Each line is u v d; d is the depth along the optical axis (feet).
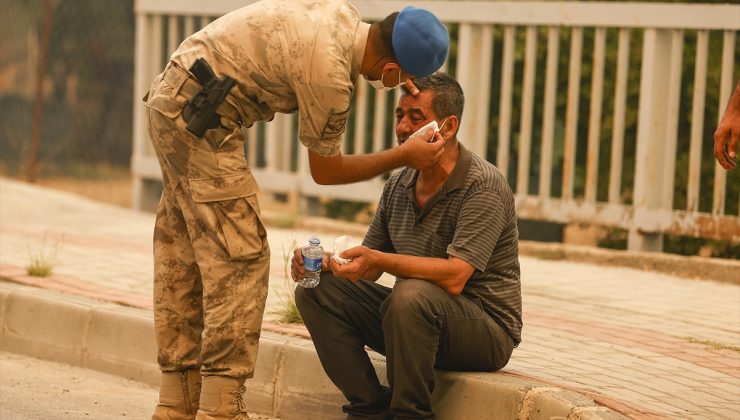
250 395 21.76
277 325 23.44
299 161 40.57
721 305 28.45
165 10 43.04
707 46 32.63
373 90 40.11
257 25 17.42
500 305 19.02
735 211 34.78
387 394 19.08
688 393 20.11
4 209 41.04
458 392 18.98
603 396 18.93
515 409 18.37
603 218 34.53
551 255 34.68
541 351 22.45
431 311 17.93
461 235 18.37
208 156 17.75
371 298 19.07
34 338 25.73
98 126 59.11
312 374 21.02
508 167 37.86
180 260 19.02
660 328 25.48
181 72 17.71
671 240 36.40
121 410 21.80
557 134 37.93
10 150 57.31
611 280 31.35
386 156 18.07
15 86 58.23
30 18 58.23
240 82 17.47
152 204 44.60
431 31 17.33
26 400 22.22
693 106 32.91
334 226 38.58
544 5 35.04
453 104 18.49
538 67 37.63
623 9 33.76
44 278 28.17
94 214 41.83
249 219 18.13
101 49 59.47
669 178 33.73
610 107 36.94
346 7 17.70
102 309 24.76
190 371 19.38
